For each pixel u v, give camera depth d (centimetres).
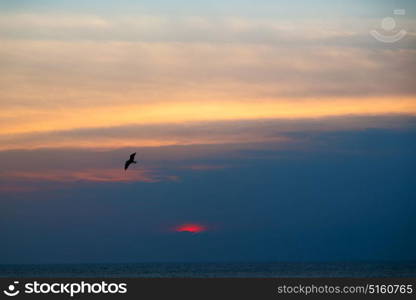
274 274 5866
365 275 5622
